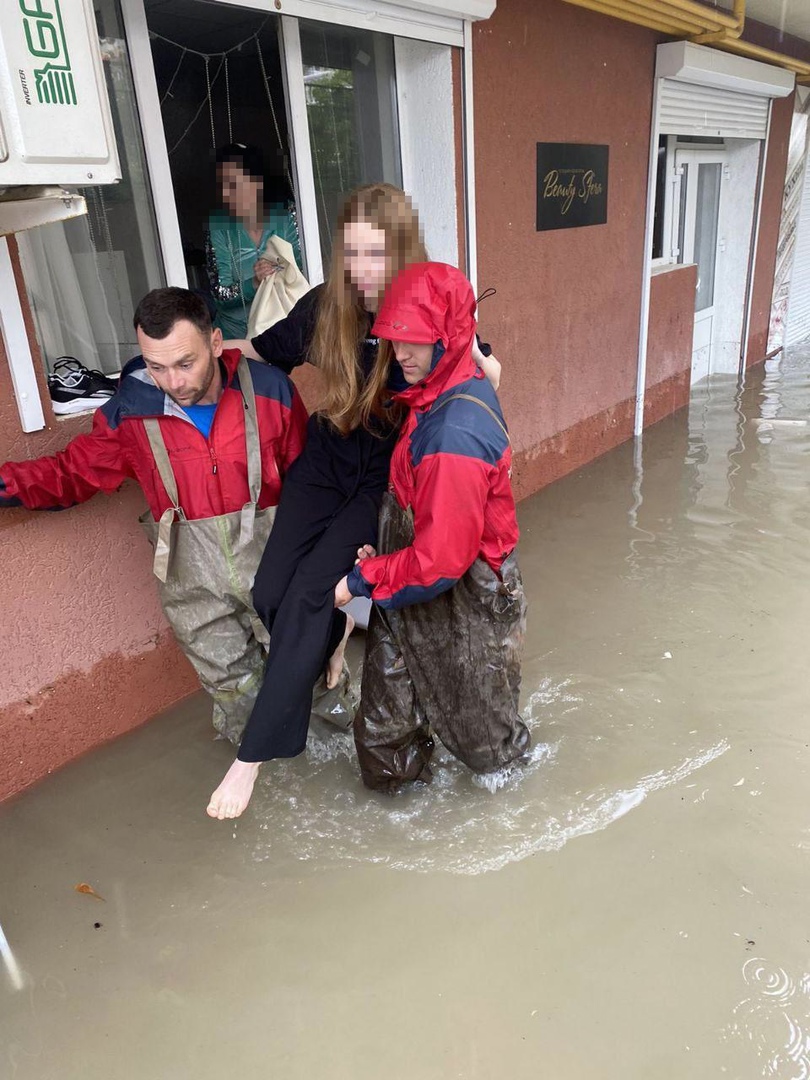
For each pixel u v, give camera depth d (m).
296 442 2.45
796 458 5.93
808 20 7.22
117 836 2.62
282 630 2.21
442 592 2.20
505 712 2.56
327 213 3.93
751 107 7.62
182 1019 2.04
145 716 3.19
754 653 3.50
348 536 2.26
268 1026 2.02
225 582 2.42
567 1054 1.91
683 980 2.07
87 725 2.99
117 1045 1.99
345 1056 1.93
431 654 2.43
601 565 4.38
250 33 3.33
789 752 2.88
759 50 6.91
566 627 3.76
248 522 2.37
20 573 2.69
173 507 2.34
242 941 2.24
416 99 4.12
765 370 9.04
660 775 2.79
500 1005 2.03
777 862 2.42
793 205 9.21
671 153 6.96
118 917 2.33
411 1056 1.93
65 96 1.97
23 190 2.01
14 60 1.85
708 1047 1.91
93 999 2.10
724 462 5.95
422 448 2.06
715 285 8.68
